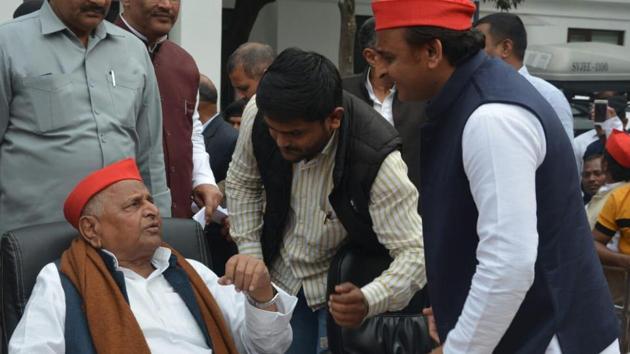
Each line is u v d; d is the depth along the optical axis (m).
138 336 2.75
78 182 3.30
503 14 4.85
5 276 2.93
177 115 4.05
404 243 2.88
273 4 12.27
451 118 2.23
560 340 2.22
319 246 3.06
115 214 2.90
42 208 3.28
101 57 3.43
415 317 3.06
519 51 4.80
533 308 2.23
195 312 2.96
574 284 2.24
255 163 3.12
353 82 4.22
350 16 9.49
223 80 11.27
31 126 3.28
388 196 2.86
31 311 2.76
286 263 3.14
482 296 2.10
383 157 2.84
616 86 11.02
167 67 4.05
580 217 2.26
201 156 4.25
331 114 2.77
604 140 6.09
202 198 4.12
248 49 4.76
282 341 2.93
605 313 2.31
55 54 3.32
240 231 3.18
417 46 2.24
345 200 2.89
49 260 2.98
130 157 3.46
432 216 2.30
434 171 2.29
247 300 2.87
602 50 11.65
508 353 2.26
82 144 3.31
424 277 2.89
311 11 12.47
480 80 2.21
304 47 12.50
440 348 2.28
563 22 15.02
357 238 2.98
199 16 9.30
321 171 2.95
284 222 3.09
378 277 2.88
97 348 2.73
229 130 4.70
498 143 2.10
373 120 2.89
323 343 3.17
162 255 3.04
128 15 4.02
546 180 2.19
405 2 2.22
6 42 3.27
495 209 2.08
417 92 2.32
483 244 2.11
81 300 2.80
